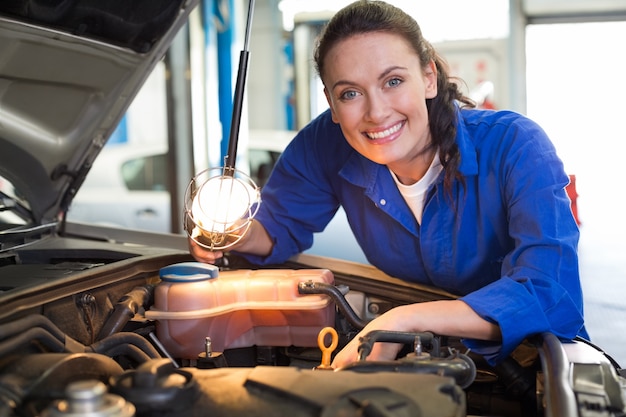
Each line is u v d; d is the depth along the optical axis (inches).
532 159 66.6
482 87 278.7
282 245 82.8
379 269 81.7
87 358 46.9
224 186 68.4
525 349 65.0
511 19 273.3
